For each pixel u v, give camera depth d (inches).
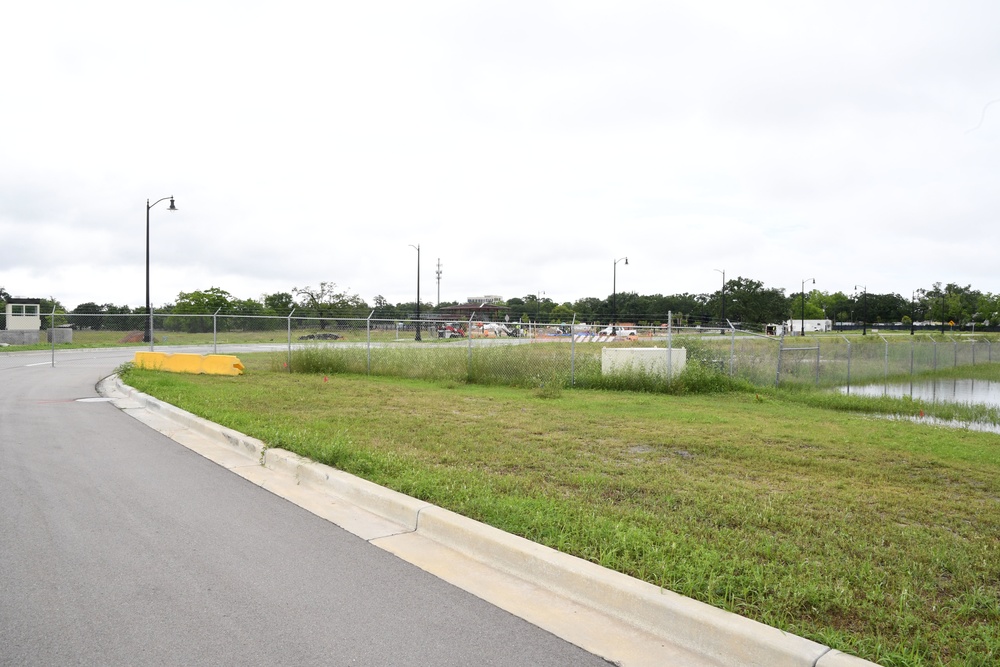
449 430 380.8
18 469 283.9
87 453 320.2
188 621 144.6
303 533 206.4
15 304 1381.6
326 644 135.6
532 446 339.3
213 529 208.4
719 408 519.2
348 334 1106.7
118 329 1395.2
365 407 474.6
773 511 224.5
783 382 737.0
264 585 165.3
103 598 155.6
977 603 155.5
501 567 179.8
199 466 297.0
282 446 315.9
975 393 775.1
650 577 159.9
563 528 195.5
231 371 723.4
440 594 161.8
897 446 369.1
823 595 151.1
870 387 804.6
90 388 614.5
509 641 138.3
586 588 159.2
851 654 125.3
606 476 271.4
